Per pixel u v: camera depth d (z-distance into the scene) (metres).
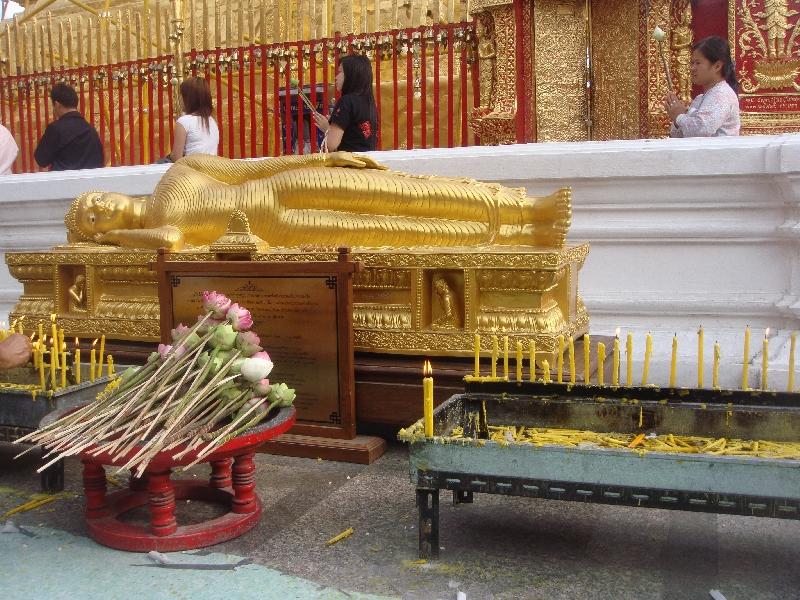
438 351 4.01
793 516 2.38
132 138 8.35
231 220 4.39
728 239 5.22
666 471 2.49
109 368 3.97
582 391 3.25
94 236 5.27
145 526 3.13
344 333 3.93
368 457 3.89
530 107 8.24
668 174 5.21
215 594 2.57
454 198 4.54
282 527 3.12
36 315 5.06
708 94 5.66
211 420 3.01
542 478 2.62
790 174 4.85
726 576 2.64
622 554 2.83
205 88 6.66
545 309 3.93
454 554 2.85
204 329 3.28
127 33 8.42
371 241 4.67
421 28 7.41
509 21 7.96
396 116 7.43
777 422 3.05
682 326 5.34
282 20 8.79
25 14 11.23
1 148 7.80
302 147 7.62
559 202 4.25
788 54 7.91
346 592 2.58
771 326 5.14
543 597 2.52
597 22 8.33
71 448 2.86
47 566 2.81
